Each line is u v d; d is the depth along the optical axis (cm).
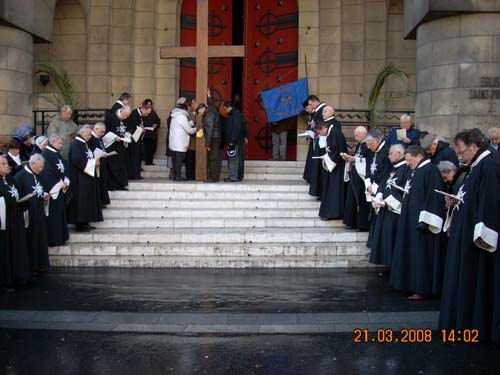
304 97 1603
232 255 1012
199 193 1200
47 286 861
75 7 1620
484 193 622
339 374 552
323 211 1112
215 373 554
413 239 803
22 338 648
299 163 1465
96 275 927
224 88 1727
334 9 1620
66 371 562
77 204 1057
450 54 1166
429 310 744
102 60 1627
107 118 1234
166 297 799
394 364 575
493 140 898
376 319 707
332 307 754
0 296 809
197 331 665
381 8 1580
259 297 798
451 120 1166
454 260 651
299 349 613
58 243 1005
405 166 865
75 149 1048
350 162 1066
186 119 1298
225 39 1719
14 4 1248
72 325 687
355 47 1600
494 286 622
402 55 1591
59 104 1495
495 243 615
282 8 1673
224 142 1319
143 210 1145
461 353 603
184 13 1697
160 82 1666
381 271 956
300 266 972
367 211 1048
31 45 1341
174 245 1020
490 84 1147
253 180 1352
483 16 1144
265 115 1694
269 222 1115
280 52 1678
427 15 1162
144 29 1662
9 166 873
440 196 768
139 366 571
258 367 568
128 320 702
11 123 1283
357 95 1598
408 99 1584
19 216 852
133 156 1316
